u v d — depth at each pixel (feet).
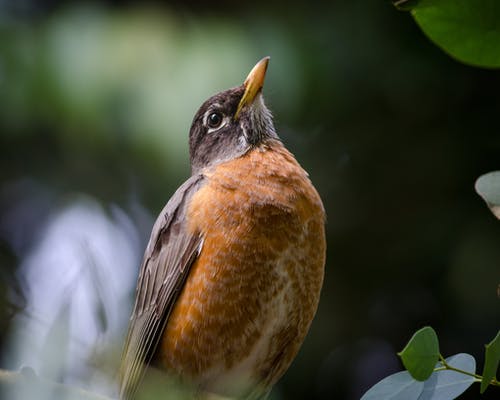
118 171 34.83
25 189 35.53
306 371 33.22
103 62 28.63
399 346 33.81
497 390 30.04
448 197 33.88
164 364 22.18
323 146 35.35
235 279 21.34
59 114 29.14
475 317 31.60
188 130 27.96
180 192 23.66
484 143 34.09
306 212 22.29
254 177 22.40
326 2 34.09
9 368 13.38
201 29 29.53
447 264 32.94
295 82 30.45
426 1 13.05
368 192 34.86
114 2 31.65
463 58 13.56
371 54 34.17
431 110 34.86
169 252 22.84
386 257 34.19
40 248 34.45
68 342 12.82
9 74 29.43
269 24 31.27
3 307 16.42
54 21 30.12
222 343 21.50
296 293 21.93
